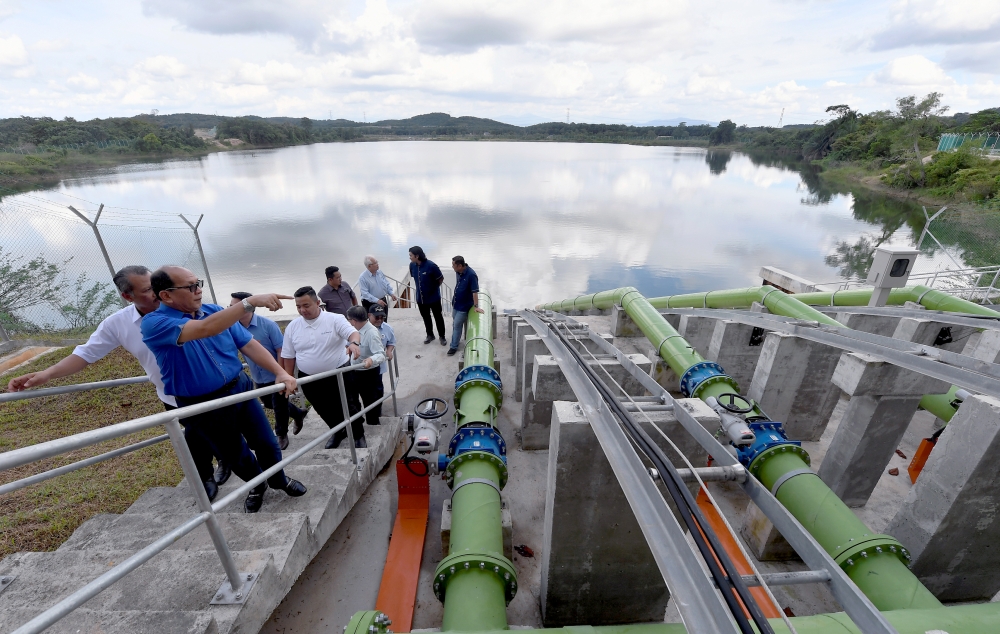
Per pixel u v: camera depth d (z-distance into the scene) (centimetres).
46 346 816
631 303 806
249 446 334
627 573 361
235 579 219
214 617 196
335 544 418
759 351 707
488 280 3350
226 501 211
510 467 557
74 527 375
